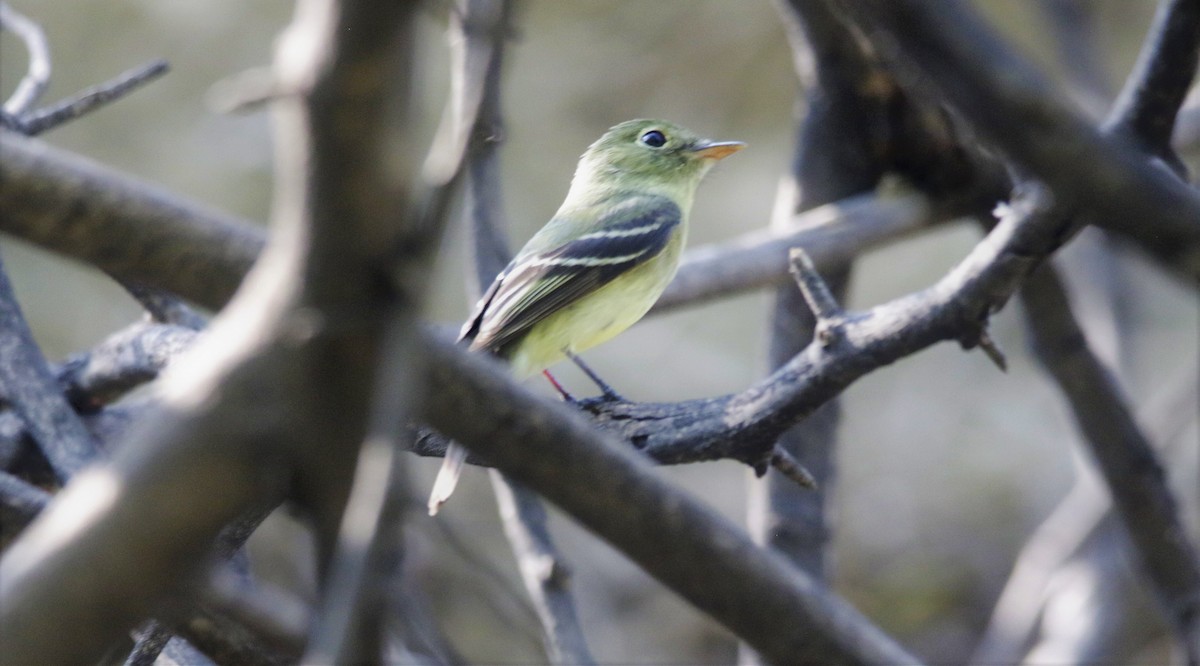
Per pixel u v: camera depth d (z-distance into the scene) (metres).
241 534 6.46
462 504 19.39
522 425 4.43
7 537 8.41
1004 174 11.20
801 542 11.23
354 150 3.59
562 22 21.30
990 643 16.83
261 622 7.38
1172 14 6.92
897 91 11.18
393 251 3.80
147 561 3.91
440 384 4.32
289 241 3.79
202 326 9.75
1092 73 17.47
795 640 4.83
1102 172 4.02
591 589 19.64
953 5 3.85
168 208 4.04
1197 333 20.70
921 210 11.50
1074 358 11.77
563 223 11.40
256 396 3.87
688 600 4.84
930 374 21.66
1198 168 14.51
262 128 20.34
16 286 18.89
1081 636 15.24
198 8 20.34
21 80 19.64
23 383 8.78
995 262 6.89
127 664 6.32
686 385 20.33
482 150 9.05
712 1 21.14
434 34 19.20
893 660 4.85
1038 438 21.14
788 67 21.05
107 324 19.12
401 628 8.88
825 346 7.27
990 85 3.88
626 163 12.34
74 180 3.95
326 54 3.49
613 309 11.02
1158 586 12.40
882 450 21.11
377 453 3.60
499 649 17.94
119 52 20.08
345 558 3.46
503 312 10.46
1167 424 17.41
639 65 21.16
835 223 11.53
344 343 3.82
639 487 4.57
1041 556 16.23
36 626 3.84
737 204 20.98
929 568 20.33
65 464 8.62
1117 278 17.45
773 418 7.37
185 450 3.87
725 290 11.41
